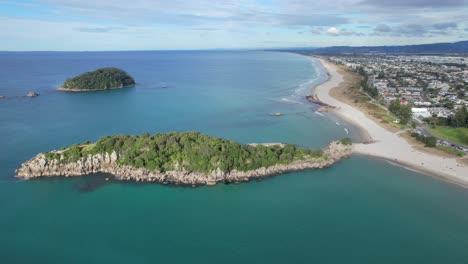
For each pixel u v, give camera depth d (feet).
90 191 385.29
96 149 432.66
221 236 307.37
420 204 365.20
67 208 351.25
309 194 384.27
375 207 358.64
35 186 395.14
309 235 309.83
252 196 378.12
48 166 420.77
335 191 391.86
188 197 375.04
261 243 298.15
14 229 315.58
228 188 394.52
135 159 423.64
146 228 319.06
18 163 451.94
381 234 312.50
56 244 295.28
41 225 322.14
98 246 293.23
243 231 315.17
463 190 395.75
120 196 375.66
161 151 432.66
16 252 284.41
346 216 341.41
